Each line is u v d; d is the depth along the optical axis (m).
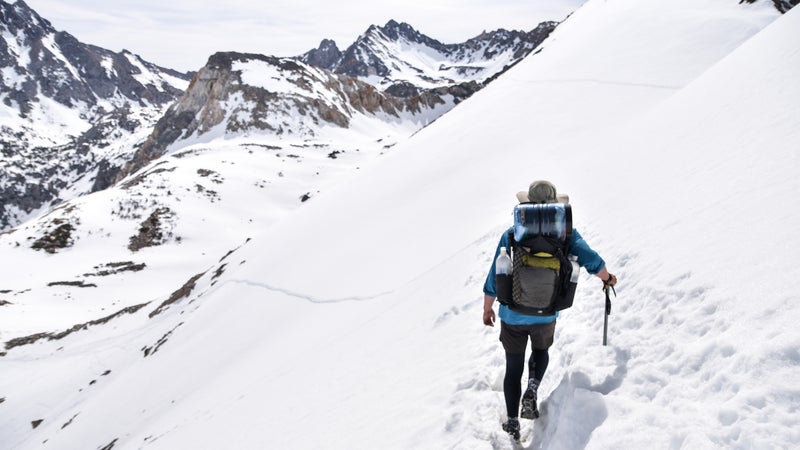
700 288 4.04
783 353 2.79
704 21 32.91
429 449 4.72
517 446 4.11
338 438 6.68
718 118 8.30
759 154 5.68
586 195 11.28
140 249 77.00
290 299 25.97
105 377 35.97
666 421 3.07
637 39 35.41
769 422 2.53
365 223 30.03
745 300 3.47
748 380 2.83
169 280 69.25
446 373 6.29
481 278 9.70
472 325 7.45
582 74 34.59
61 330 52.50
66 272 69.00
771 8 30.78
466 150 31.80
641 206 7.34
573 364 4.40
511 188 20.67
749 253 3.95
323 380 10.34
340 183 50.53
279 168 110.25
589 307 5.43
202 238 80.88
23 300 60.34
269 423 10.06
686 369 3.39
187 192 91.94
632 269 5.47
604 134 22.69
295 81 177.88
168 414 21.11
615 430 3.28
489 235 13.02
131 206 85.69
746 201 4.86
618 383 3.78
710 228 4.91
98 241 77.62
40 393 36.69
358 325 13.93
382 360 8.84
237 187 97.88
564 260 3.71
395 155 44.47
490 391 5.12
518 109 34.38
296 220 42.53
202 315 33.28
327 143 142.25
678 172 7.48
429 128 53.44
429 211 24.08
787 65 7.54
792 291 3.18
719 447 2.62
